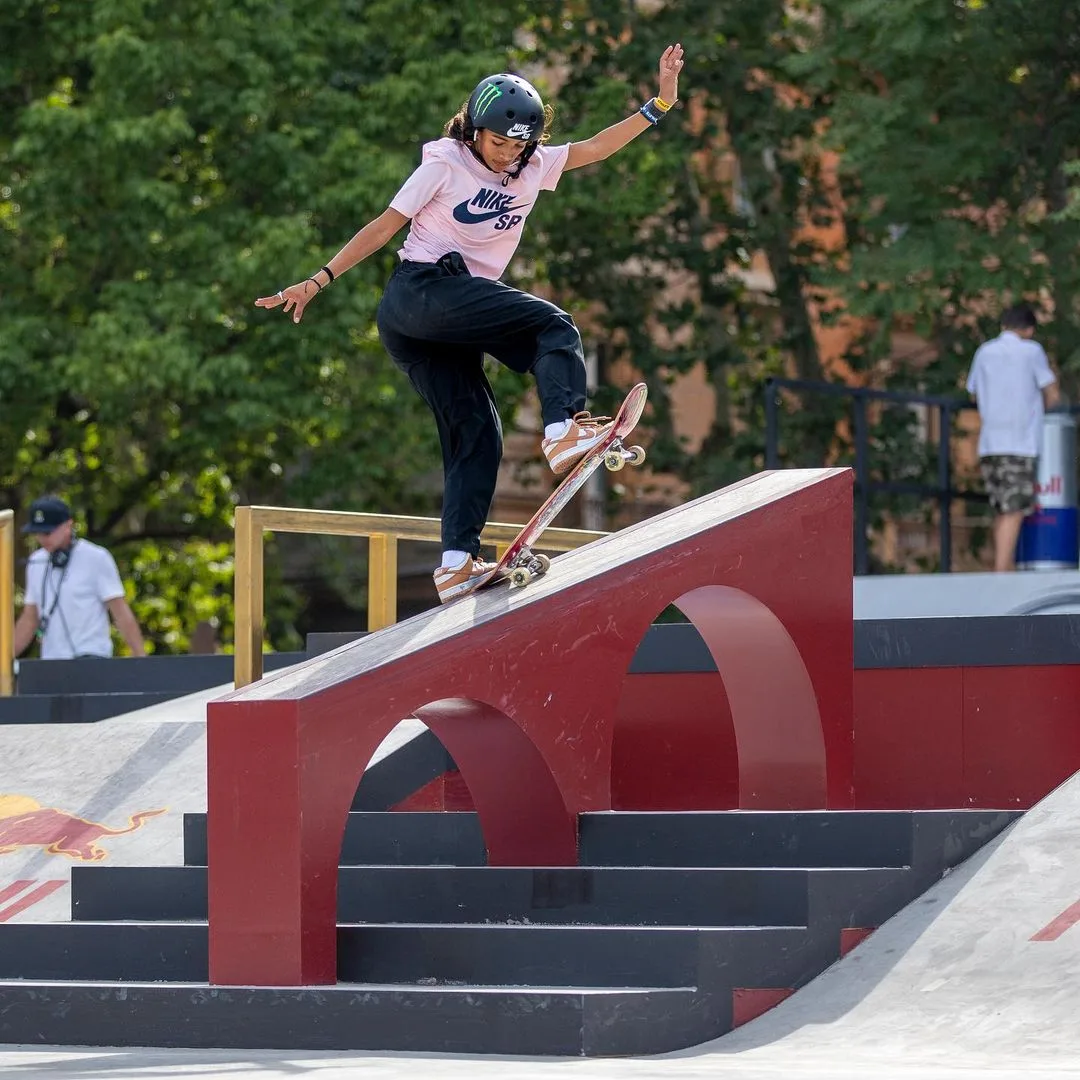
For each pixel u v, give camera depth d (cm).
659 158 6094
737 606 2270
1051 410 4156
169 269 5547
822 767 2297
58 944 1975
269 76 5541
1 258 5834
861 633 2739
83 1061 1631
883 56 5297
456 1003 1677
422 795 2620
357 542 6588
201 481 6594
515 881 1995
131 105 5469
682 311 6606
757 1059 1636
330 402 5825
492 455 2153
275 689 1855
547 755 2042
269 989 1747
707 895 1917
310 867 1797
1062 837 2028
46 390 5538
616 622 2103
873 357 5591
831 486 2334
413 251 2078
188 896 2181
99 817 2605
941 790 2686
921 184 5391
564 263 6525
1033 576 3706
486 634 1970
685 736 2822
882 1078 1445
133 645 3719
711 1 6297
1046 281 5375
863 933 1934
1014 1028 1684
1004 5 5209
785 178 6456
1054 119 5419
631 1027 1667
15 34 5859
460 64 5722
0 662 3497
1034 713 2644
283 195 5628
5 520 3491
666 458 6475
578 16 6412
